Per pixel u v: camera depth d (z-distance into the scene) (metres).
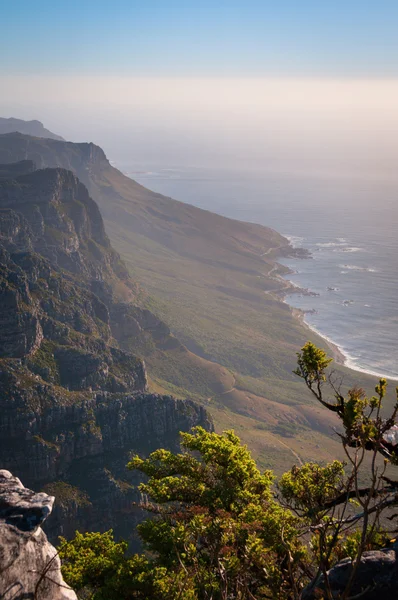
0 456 108.88
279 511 20.94
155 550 24.41
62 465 111.69
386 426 13.34
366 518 12.21
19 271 165.12
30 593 9.85
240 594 15.12
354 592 13.26
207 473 27.03
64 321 177.00
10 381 117.94
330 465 20.08
